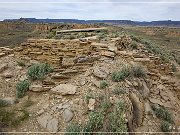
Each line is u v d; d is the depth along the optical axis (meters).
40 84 12.36
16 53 16.36
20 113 10.17
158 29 148.12
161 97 13.30
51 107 10.46
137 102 11.06
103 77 12.12
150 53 19.52
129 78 12.38
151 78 14.82
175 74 18.00
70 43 15.88
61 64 15.09
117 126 9.15
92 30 26.02
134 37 23.14
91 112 9.66
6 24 162.12
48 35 26.34
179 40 108.31
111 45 16.03
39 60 15.69
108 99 10.51
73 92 11.14
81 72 13.05
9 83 12.61
